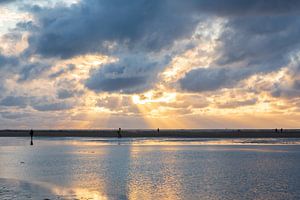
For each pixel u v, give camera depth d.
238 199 26.22
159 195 27.58
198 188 30.17
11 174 38.41
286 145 87.50
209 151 69.50
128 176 36.88
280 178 35.34
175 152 67.25
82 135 169.12
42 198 25.75
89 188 30.22
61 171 40.78
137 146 85.56
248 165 46.16
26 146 87.00
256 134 159.12
